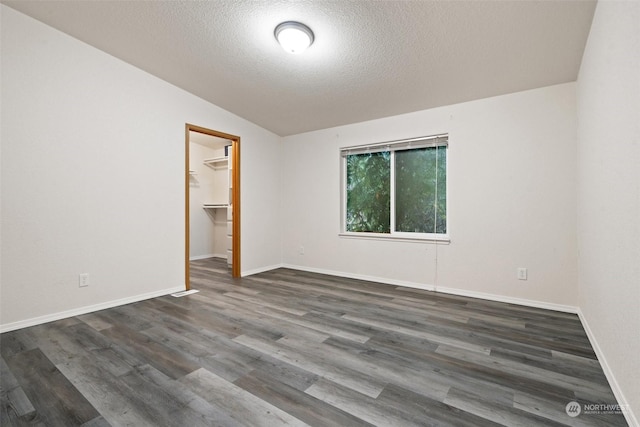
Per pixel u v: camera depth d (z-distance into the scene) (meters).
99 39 2.70
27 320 2.43
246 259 4.39
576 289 2.78
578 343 2.14
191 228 5.89
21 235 2.41
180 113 3.53
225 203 6.07
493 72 2.76
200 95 3.68
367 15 2.20
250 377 1.70
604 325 1.77
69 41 2.66
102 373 1.73
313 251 4.65
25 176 2.43
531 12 2.02
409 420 1.35
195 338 2.21
